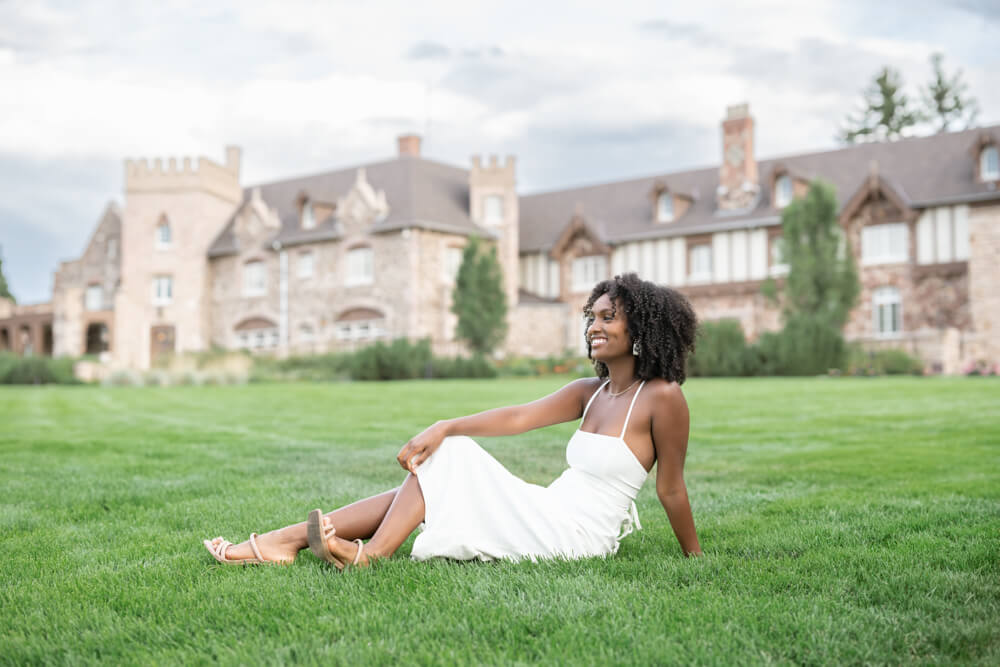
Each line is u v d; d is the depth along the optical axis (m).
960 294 29.70
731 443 7.75
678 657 2.24
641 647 2.30
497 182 37.25
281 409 13.20
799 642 2.36
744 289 33.44
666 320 3.29
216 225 41.81
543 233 39.06
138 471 6.27
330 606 2.73
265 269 39.59
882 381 18.92
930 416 10.05
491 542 3.27
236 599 2.83
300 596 2.83
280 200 41.53
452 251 36.78
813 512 4.42
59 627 2.61
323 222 38.31
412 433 9.15
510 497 3.26
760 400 13.31
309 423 10.51
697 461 6.55
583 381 3.63
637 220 37.03
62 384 31.34
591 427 3.44
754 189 34.25
